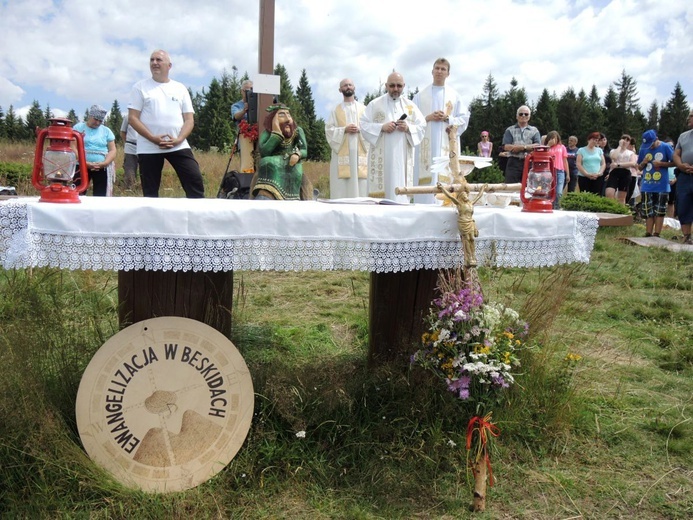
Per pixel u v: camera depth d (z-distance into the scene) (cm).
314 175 1939
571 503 255
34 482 238
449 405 289
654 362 421
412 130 710
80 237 234
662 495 262
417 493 256
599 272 678
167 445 249
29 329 306
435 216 271
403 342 327
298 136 407
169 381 253
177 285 300
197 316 306
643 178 964
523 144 1021
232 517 235
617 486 267
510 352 279
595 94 5862
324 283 597
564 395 320
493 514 245
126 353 250
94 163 781
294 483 256
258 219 249
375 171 725
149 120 560
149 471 246
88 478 238
